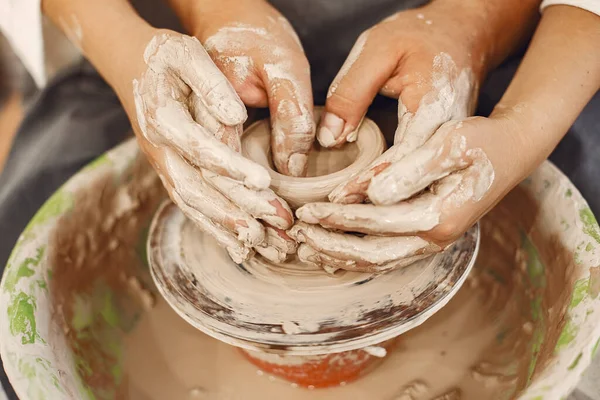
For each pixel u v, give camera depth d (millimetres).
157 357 1154
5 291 1009
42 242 1126
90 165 1263
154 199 1358
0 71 2172
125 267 1289
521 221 1173
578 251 998
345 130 966
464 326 1161
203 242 1040
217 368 1124
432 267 936
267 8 1089
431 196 811
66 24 1215
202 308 923
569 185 1091
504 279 1200
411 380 1073
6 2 1348
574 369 798
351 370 1054
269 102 960
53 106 1473
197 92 864
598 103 1267
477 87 1064
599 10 1008
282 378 1078
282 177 904
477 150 820
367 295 908
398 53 986
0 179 1387
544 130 931
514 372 1021
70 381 946
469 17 1125
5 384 1081
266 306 911
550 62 987
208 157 816
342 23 1303
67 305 1113
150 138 910
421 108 915
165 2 1448
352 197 814
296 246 881
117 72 1023
